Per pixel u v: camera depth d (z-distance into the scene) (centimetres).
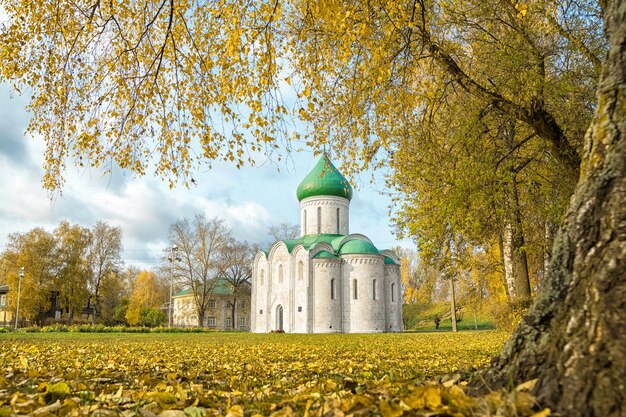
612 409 212
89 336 2808
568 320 264
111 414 321
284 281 5194
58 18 808
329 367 766
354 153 1134
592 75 1095
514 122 1254
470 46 1228
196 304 6319
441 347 1442
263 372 701
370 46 835
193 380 584
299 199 5628
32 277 5456
